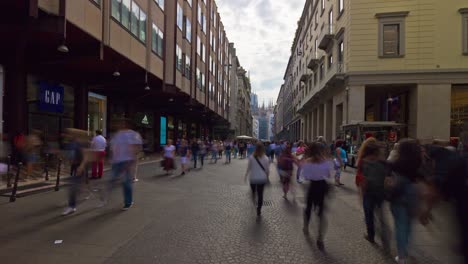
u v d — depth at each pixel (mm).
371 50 23391
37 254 4516
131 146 7535
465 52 22234
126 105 24672
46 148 14680
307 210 5730
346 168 19312
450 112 22406
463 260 2941
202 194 9641
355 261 4480
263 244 5141
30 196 8539
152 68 20234
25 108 14102
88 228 5805
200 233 5656
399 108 26000
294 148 19125
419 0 22781
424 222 4172
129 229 5805
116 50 15109
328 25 28969
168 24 24266
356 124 20062
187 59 28797
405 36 22906
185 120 41406
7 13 10805
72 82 17672
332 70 27703
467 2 22312
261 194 7055
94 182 10898
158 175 14555
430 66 22516
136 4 17641
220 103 50031
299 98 55844
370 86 24078
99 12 13633
